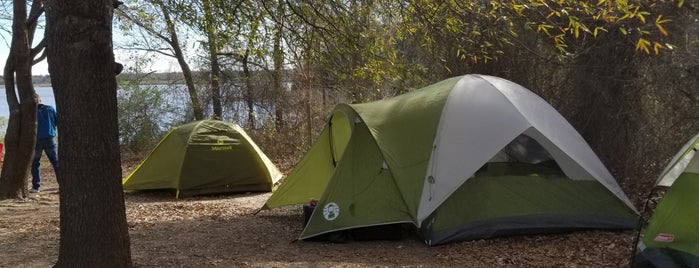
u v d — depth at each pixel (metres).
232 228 7.80
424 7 6.80
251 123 17.72
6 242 6.94
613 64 9.06
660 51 8.66
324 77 13.04
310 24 7.14
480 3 7.06
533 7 6.21
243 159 11.24
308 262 5.96
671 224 5.49
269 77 17.56
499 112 7.11
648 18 8.12
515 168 7.07
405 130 7.30
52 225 8.01
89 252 4.49
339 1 7.26
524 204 6.88
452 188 6.69
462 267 5.77
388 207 6.88
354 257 6.19
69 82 4.34
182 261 6.02
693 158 5.64
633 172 9.15
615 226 6.96
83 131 4.43
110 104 4.53
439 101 7.31
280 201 8.68
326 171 8.82
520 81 10.19
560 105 9.81
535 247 6.43
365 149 7.17
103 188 4.53
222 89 18.20
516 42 8.57
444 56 10.38
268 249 6.57
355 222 6.78
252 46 7.64
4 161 10.16
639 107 9.28
